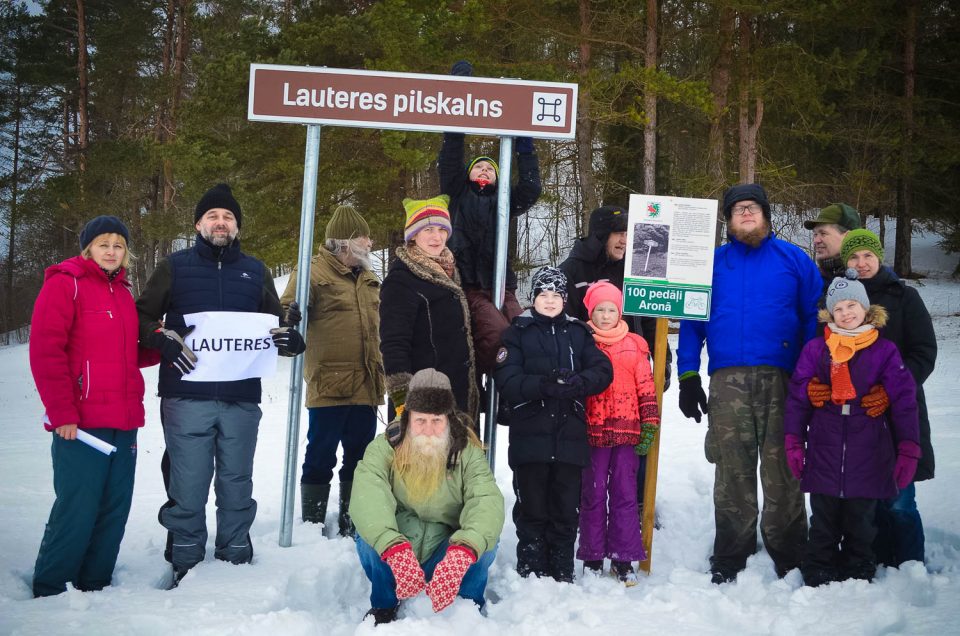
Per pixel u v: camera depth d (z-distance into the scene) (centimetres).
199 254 414
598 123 1836
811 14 1425
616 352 411
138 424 382
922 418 386
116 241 378
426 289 392
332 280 500
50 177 2606
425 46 1357
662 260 414
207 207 412
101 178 2523
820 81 1566
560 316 399
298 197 1563
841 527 376
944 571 371
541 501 388
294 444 440
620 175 2067
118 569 403
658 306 414
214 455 412
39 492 576
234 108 1490
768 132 1964
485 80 441
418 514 355
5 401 1435
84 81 3056
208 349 399
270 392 1313
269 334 414
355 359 492
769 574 392
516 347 394
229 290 413
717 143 1672
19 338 3741
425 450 346
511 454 391
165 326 404
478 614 322
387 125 445
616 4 1526
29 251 4000
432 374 351
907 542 383
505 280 437
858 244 397
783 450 400
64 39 3325
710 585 382
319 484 493
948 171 2467
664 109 2064
